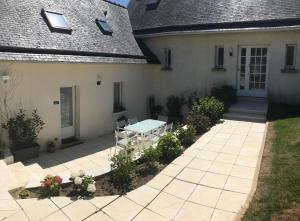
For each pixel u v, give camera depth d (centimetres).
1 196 577
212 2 1509
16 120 880
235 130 1023
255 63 1361
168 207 545
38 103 959
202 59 1459
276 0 1341
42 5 1102
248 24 1312
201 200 564
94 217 515
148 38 1597
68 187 627
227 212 520
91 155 982
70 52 1030
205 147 858
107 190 613
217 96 1334
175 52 1527
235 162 739
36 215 518
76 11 1254
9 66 863
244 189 599
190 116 1085
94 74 1170
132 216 518
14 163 808
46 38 986
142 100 1516
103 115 1240
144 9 1756
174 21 1536
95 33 1248
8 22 923
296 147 754
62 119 1091
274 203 507
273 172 637
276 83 1305
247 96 1389
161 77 1591
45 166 872
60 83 1027
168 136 809
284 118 1091
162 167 724
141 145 852
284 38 1259
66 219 508
